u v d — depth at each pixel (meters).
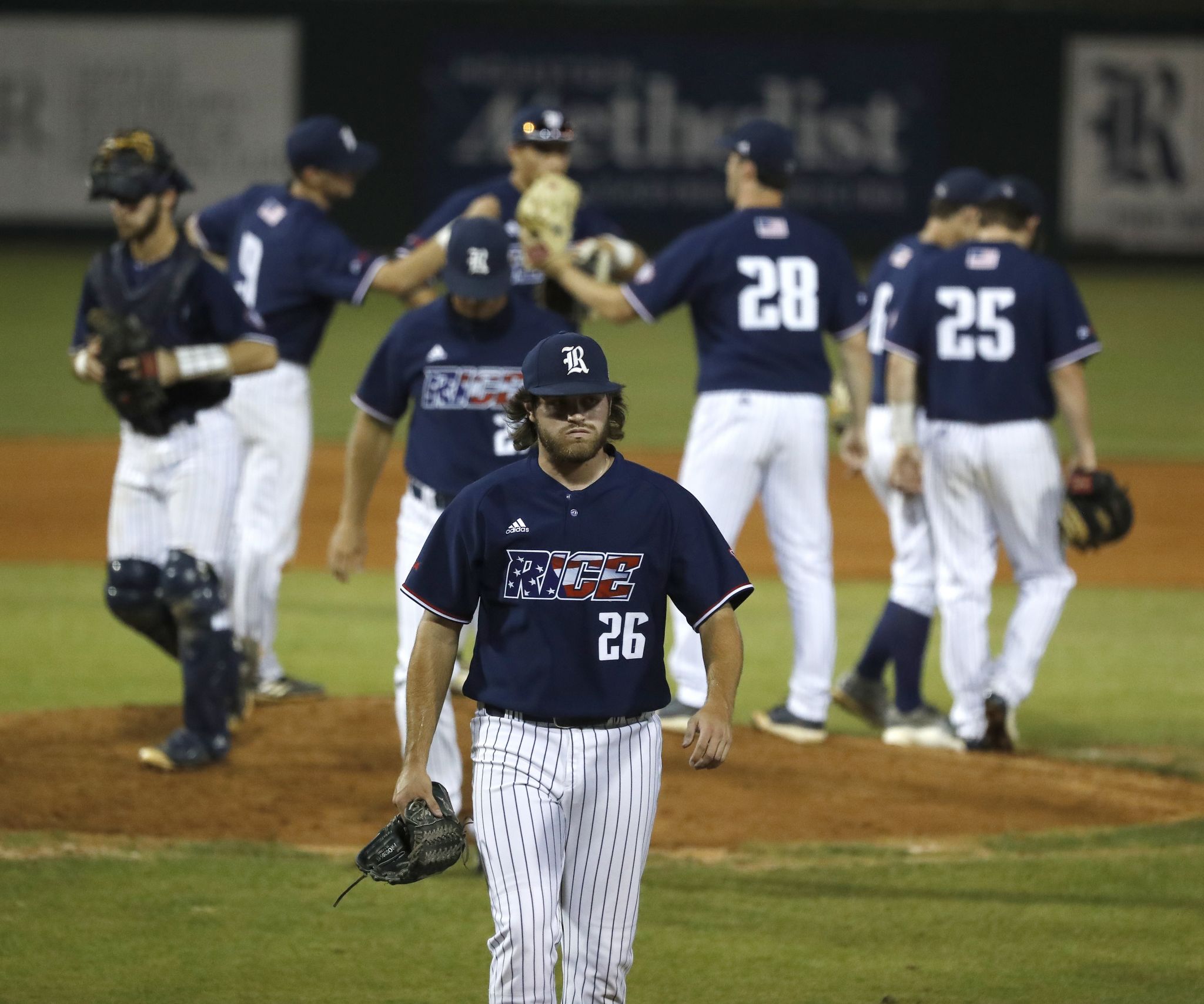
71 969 18.45
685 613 15.15
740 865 22.50
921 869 22.38
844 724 31.78
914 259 31.42
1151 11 120.44
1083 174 121.44
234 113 120.38
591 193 119.94
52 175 120.81
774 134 28.28
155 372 24.34
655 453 61.66
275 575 30.47
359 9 118.38
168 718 29.38
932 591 29.53
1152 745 29.44
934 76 119.81
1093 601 42.72
